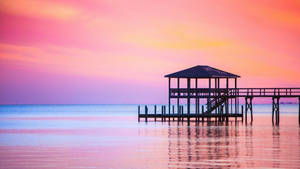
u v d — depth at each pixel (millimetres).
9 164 46438
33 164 46531
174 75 87625
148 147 57875
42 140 67375
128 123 101750
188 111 90938
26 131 84000
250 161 46969
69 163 47031
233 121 101062
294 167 44000
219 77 87312
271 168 43625
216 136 68562
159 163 46656
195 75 87062
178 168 44125
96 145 60750
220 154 51344
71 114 182500
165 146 58438
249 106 93062
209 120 99438
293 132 73812
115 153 53344
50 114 182375
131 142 63344
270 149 54562
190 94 88562
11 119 133500
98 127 92875
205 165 45250
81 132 80750
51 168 44656
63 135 75062
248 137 66812
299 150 53594
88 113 196125
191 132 74875
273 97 88250
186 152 53125
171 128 82562
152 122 99812
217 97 87625
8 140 67438
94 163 47094
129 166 45438
